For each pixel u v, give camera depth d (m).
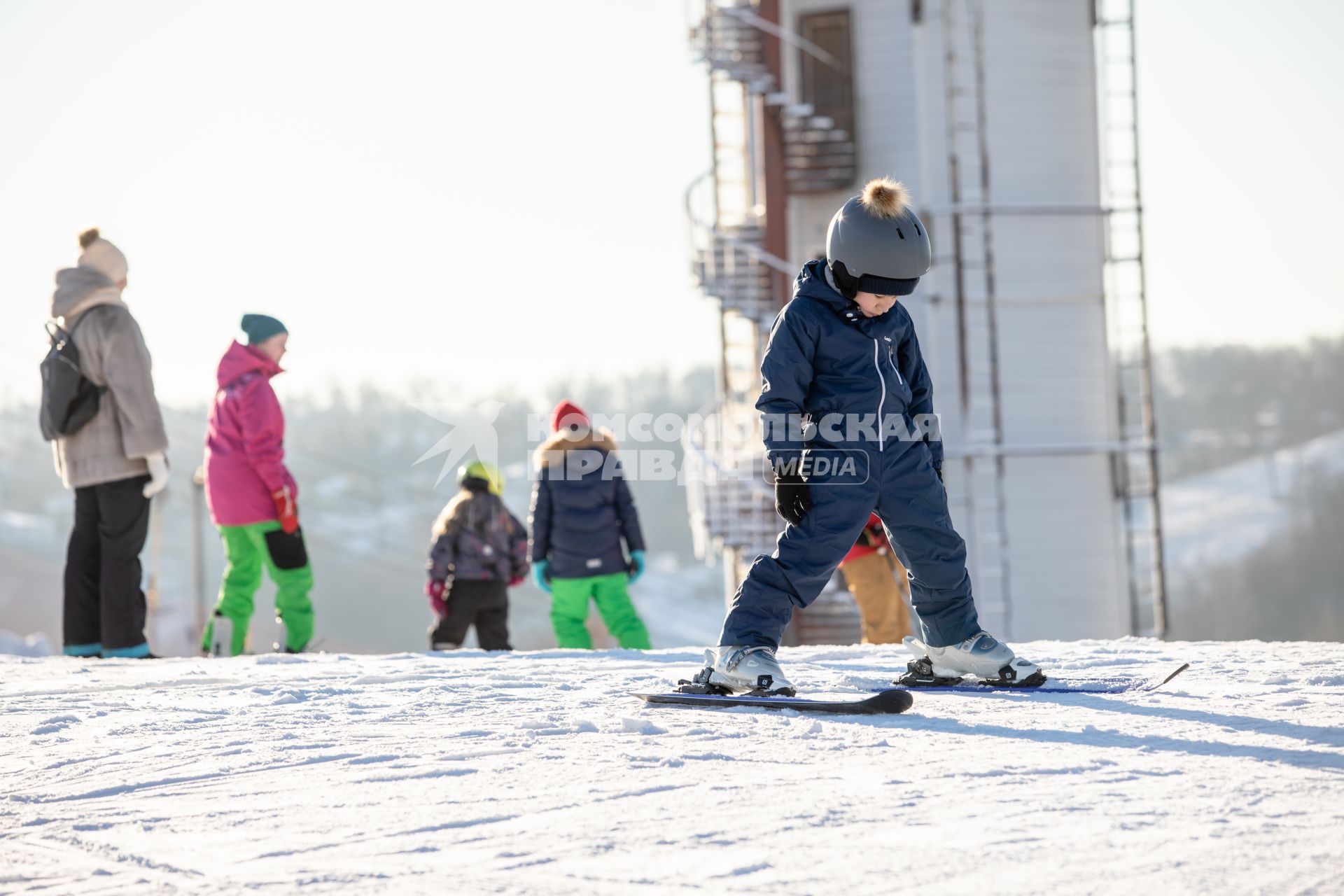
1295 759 7.04
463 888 5.05
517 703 10.40
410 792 6.85
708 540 48.78
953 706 9.53
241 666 14.36
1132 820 5.78
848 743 7.91
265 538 19.95
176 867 5.47
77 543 18.88
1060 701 9.62
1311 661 11.70
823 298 10.03
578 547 21.53
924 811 6.05
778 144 51.56
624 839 5.70
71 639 18.89
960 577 10.61
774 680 9.93
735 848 5.49
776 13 51.69
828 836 5.64
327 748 8.29
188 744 8.68
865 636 19.38
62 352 18.39
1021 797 6.27
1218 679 10.66
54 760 8.25
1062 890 4.83
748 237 52.34
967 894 4.81
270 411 19.78
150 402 18.62
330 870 5.36
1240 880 4.88
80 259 18.95
